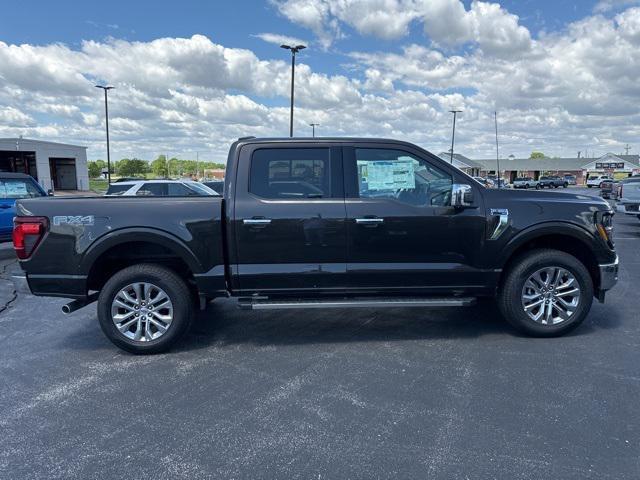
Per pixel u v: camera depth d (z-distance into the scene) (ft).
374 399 11.14
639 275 24.38
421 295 15.01
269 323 17.19
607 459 8.71
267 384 12.07
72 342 15.53
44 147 151.53
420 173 14.65
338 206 14.24
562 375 12.25
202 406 10.97
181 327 14.26
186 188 44.83
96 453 9.17
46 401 11.32
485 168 286.66
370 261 14.44
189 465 8.76
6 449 9.34
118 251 14.76
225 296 14.46
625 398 10.98
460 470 8.48
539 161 291.38
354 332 16.01
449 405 10.78
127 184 44.04
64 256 13.80
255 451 9.16
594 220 14.60
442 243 14.46
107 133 118.62
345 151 14.56
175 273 14.32
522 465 8.58
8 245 37.32
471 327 16.29
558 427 9.80
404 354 13.91
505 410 10.51
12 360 13.97
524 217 14.42
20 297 21.75
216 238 14.12
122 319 14.16
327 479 8.32
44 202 13.89
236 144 14.56
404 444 9.30
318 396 11.35
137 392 11.74
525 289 14.83
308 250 14.30
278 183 14.43
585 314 14.87
